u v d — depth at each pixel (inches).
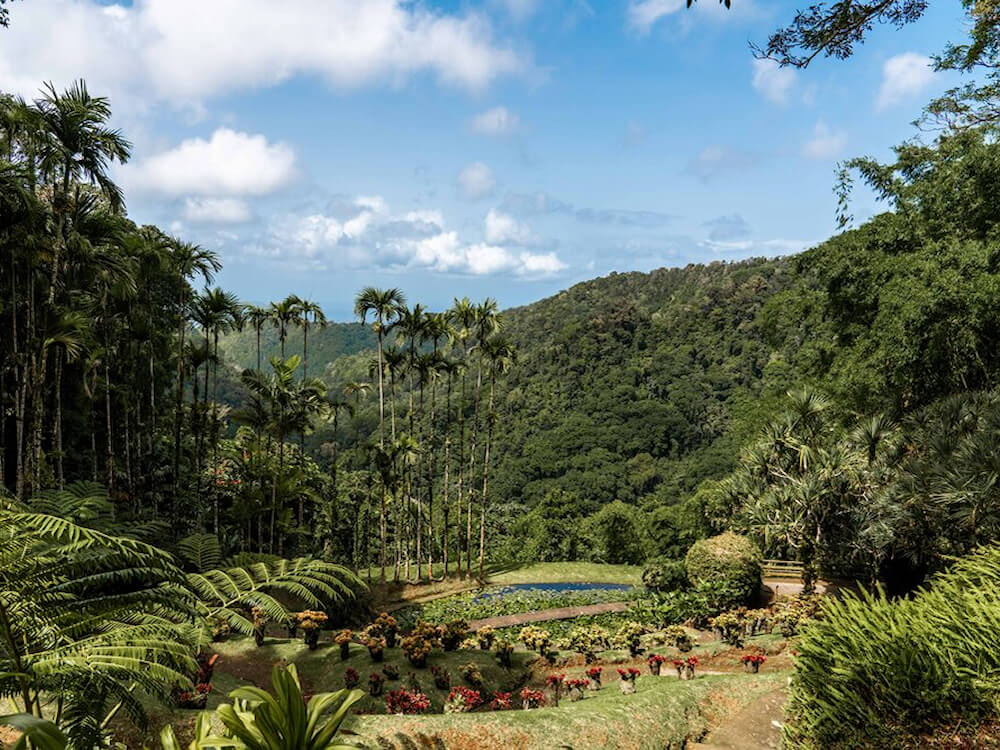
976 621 127.7
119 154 553.3
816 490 771.4
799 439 846.5
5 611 119.3
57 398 687.1
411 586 1154.0
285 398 1053.8
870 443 717.9
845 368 756.6
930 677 123.6
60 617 129.5
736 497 892.0
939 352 649.6
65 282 647.1
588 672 454.9
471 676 493.7
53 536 126.6
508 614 945.5
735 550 812.6
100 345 739.4
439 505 1786.4
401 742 265.3
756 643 556.4
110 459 810.2
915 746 119.6
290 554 1152.2
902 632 130.8
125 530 215.5
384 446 1160.8
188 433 1103.0
